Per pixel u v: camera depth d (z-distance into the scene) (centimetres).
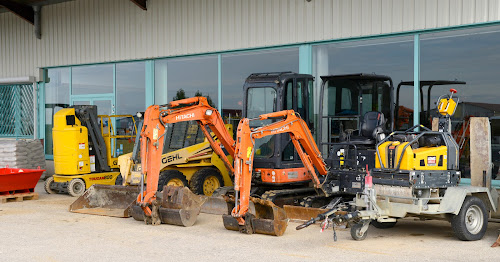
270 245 715
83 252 679
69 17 1593
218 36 1299
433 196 769
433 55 1007
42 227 838
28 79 1656
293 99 976
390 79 994
